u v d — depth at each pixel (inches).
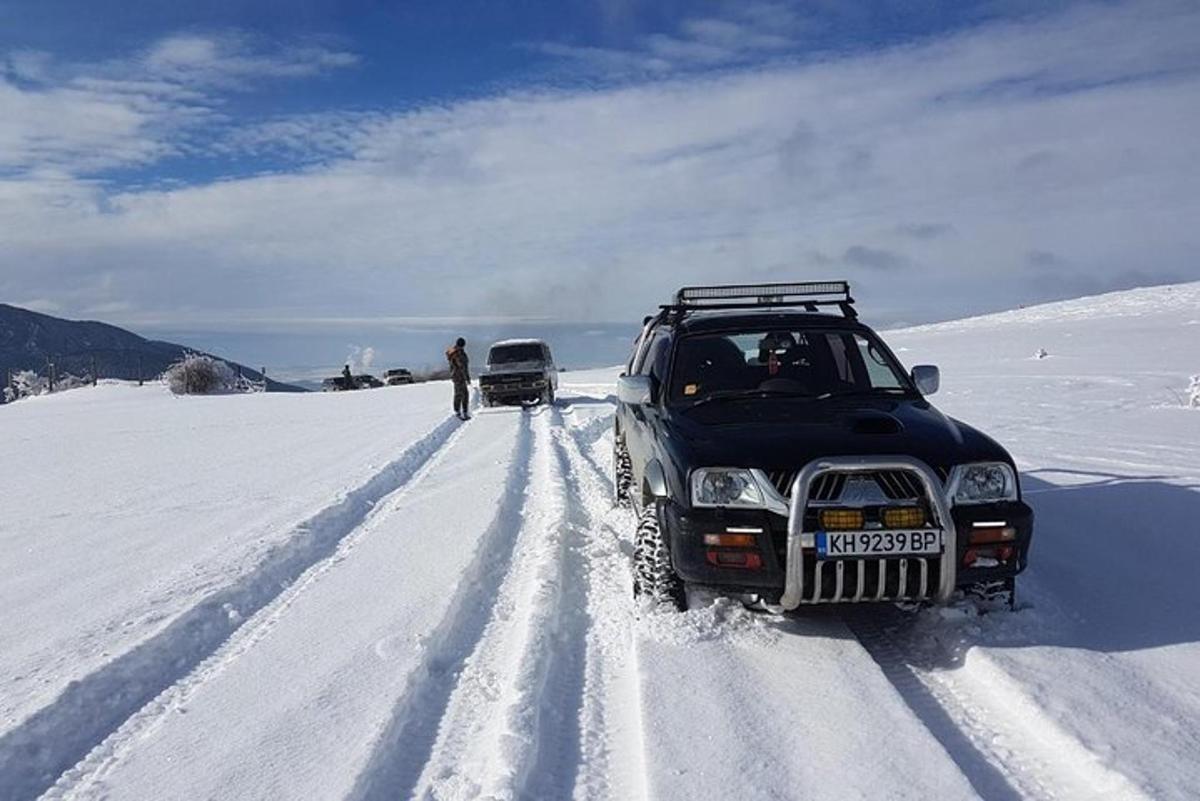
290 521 283.7
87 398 1868.8
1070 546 207.6
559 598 193.0
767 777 111.5
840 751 117.3
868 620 167.9
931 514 148.6
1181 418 429.7
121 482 407.5
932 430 165.9
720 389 208.1
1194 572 183.5
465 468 405.1
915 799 105.2
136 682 157.5
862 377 209.5
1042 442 369.1
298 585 216.1
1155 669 136.3
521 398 818.2
